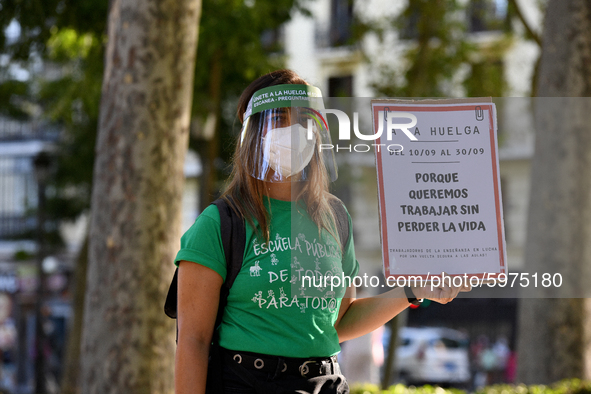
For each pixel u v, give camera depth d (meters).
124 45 5.05
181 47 5.16
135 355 4.80
